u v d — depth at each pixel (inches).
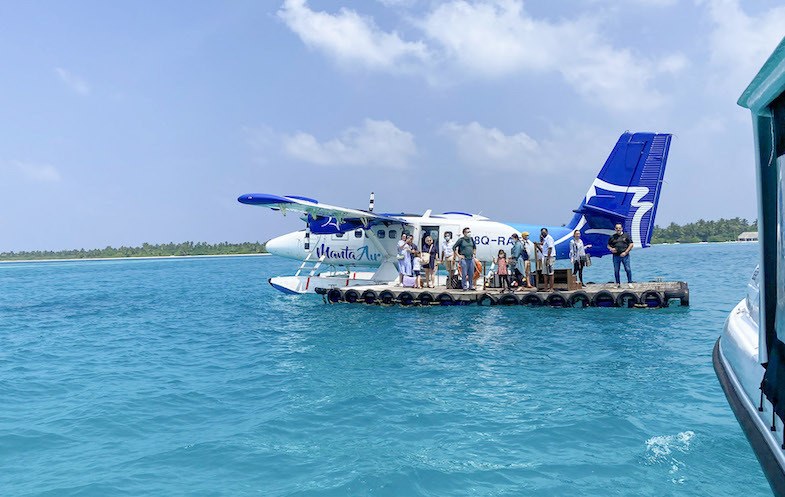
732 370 189.5
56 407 318.3
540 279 706.2
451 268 765.3
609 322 566.3
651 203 749.3
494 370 375.6
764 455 132.3
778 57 100.5
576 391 317.1
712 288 986.1
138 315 794.2
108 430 274.5
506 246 810.8
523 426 261.0
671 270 1690.5
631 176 748.6
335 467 220.7
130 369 420.2
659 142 739.4
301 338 529.3
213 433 266.1
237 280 1718.8
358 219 864.3
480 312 660.7
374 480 206.7
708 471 206.8
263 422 279.7
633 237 759.7
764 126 131.1
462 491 196.7
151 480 214.1
